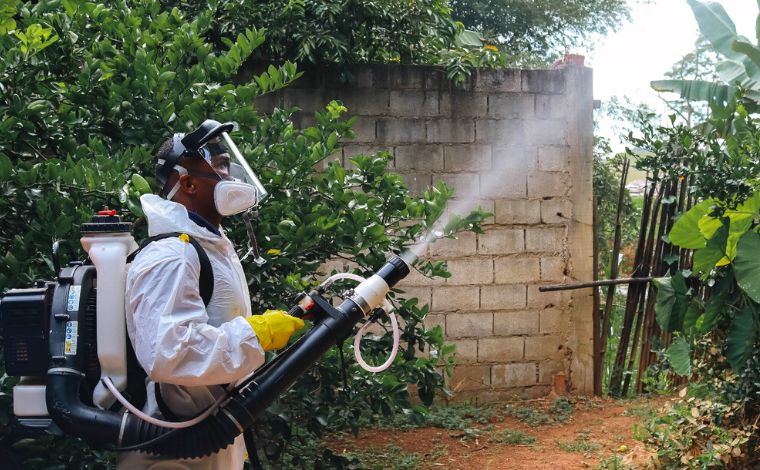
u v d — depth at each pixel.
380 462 5.85
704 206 5.13
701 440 4.92
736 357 5.02
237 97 4.23
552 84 7.41
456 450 6.13
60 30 4.05
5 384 3.10
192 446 2.40
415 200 4.57
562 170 7.45
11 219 3.53
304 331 3.62
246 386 2.48
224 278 2.53
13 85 3.75
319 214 4.12
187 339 2.27
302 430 5.61
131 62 4.23
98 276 2.39
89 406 2.38
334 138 4.16
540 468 5.69
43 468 3.21
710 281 5.52
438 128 7.20
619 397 7.46
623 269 10.70
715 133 6.25
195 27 4.38
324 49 6.82
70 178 3.42
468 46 8.84
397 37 7.43
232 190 2.61
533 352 7.41
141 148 3.74
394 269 2.72
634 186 14.44
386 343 4.25
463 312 7.26
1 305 2.46
